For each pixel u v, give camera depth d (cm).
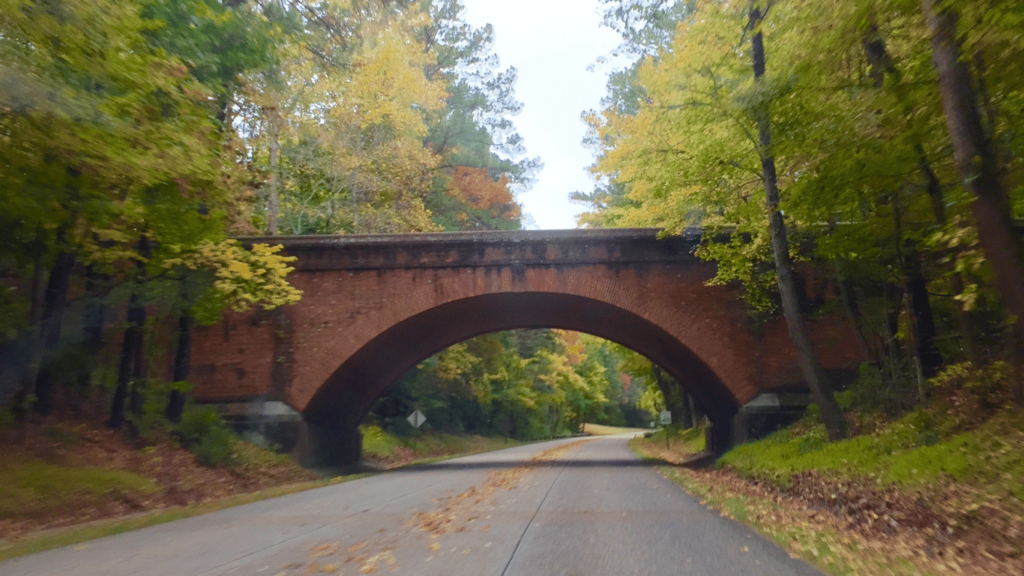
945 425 1088
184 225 1412
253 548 747
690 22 1479
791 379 2059
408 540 762
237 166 1700
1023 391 875
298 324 2236
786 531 798
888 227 1352
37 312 1441
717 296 2144
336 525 914
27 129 994
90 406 1788
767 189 1535
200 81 1494
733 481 1551
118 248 1461
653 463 2422
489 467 2322
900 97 977
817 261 1830
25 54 954
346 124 2664
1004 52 754
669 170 1622
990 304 1138
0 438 1353
